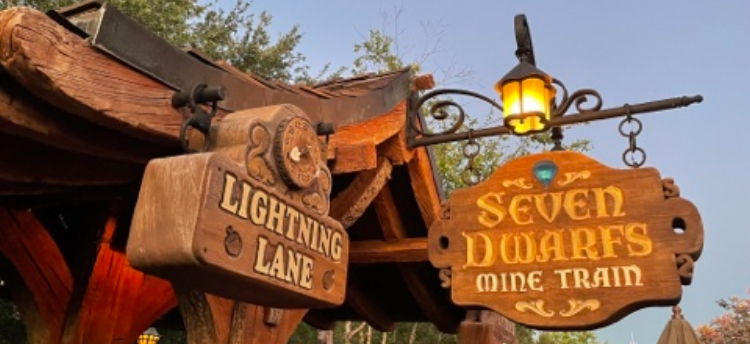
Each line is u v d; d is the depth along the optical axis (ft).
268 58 36.11
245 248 4.98
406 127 11.28
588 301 9.00
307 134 6.20
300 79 37.91
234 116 5.75
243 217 5.02
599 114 10.48
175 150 5.98
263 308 8.31
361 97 9.60
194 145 5.62
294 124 5.97
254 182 5.26
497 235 9.75
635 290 8.81
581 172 9.68
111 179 6.68
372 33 30.12
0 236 8.96
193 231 4.43
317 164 6.35
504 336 13.58
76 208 10.81
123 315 10.18
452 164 26.61
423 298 14.92
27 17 4.20
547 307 9.16
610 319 8.86
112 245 10.23
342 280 6.64
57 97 4.52
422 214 12.23
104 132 5.63
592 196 9.50
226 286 5.31
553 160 9.90
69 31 4.74
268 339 8.38
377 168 10.65
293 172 5.82
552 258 9.36
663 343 16.39
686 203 8.98
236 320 7.24
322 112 8.39
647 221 9.09
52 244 9.66
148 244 4.53
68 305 9.61
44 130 5.06
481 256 9.71
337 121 8.77
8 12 4.19
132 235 4.63
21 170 5.87
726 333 40.96
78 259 10.01
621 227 9.19
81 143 5.44
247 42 36.22
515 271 9.48
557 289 9.19
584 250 9.25
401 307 16.74
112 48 4.97
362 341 44.62
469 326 12.62
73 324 9.39
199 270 4.65
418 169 11.66
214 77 6.25
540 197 9.75
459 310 16.65
